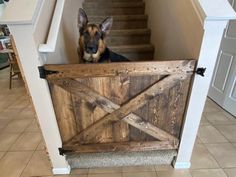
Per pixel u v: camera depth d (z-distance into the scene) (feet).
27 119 7.52
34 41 3.20
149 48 8.00
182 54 4.70
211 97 8.65
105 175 4.78
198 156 5.34
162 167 4.99
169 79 3.79
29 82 3.61
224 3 3.40
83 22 5.22
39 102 3.84
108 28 5.41
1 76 13.33
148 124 4.38
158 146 4.69
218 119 7.15
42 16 3.53
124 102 4.05
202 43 3.46
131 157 4.84
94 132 4.42
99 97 3.94
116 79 3.75
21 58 3.35
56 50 4.37
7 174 4.89
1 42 11.60
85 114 4.17
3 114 8.00
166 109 4.22
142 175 4.75
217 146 5.74
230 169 4.92
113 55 6.05
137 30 8.43
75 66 3.53
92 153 4.79
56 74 3.58
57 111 4.09
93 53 5.10
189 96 4.02
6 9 3.14
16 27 3.04
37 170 4.96
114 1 9.99
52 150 4.49
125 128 4.43
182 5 4.58
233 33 6.98
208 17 3.18
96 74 3.64
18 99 9.52
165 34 6.41
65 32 5.36
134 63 3.57
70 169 4.95
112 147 4.64
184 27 4.49
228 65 7.38
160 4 6.93
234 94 7.23
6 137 6.38
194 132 4.47
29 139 6.23
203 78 3.79
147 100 4.03
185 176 4.71
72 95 3.91
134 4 9.49
